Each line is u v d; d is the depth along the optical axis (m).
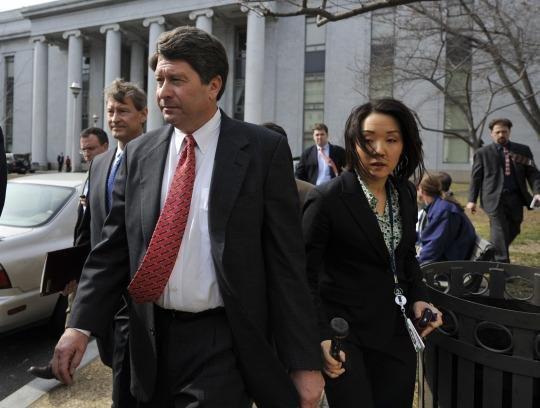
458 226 4.21
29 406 3.16
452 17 12.54
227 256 1.54
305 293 1.63
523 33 11.84
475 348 2.07
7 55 44.03
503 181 6.00
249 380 1.60
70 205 4.97
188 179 1.61
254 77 28.84
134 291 1.59
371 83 17.50
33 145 39.41
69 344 1.63
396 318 2.13
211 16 29.97
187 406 1.55
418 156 2.20
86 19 34.97
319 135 6.86
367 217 2.07
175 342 1.64
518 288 5.07
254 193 1.60
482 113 24.03
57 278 2.65
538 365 1.92
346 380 2.03
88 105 39.06
